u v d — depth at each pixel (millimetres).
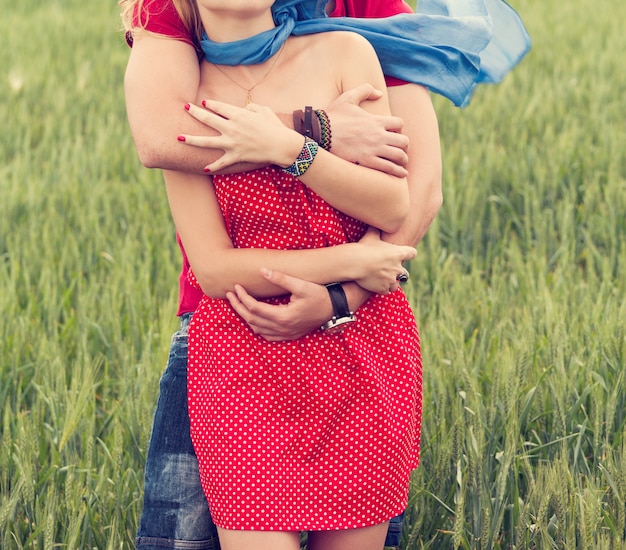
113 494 3473
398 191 2670
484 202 6695
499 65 3525
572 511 3074
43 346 4484
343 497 2652
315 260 2633
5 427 3783
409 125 2902
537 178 7039
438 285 5141
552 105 9312
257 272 2646
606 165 7516
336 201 2637
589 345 4297
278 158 2559
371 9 3068
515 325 4887
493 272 5602
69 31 14227
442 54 2926
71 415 3662
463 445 3639
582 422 3906
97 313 5121
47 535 3070
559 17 14320
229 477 2641
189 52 2684
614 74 10672
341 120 2631
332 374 2664
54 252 5953
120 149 8352
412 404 2752
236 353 2680
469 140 8422
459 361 3967
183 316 2914
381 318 2750
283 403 2660
